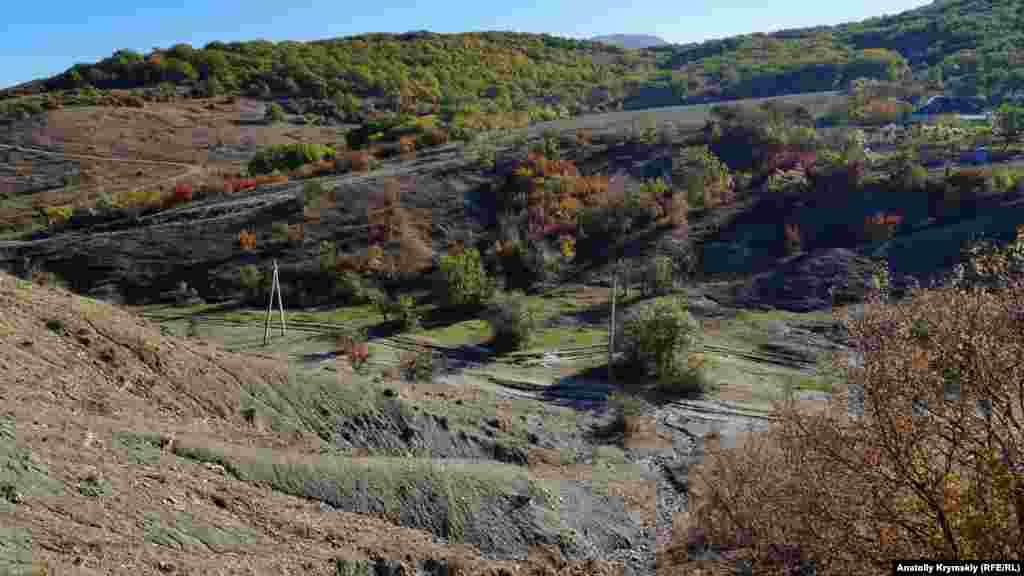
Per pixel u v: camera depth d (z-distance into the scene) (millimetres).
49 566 8758
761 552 13789
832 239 48656
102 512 10820
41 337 15570
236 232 55219
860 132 60469
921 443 9867
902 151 55125
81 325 16734
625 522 18547
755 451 17297
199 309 45688
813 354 35188
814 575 11914
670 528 18453
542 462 21141
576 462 22078
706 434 25891
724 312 42250
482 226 57000
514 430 22891
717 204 55188
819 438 10594
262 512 13375
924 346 9594
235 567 11242
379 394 20750
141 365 16703
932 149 58594
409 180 62750
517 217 56312
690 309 42812
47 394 13867
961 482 10172
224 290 48562
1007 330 9211
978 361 9055
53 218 65438
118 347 16812
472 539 15711
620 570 16141
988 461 9133
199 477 13500
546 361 35594
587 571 15773
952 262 41969
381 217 56156
